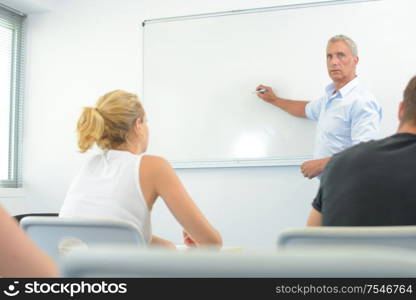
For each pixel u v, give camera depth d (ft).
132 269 1.33
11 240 1.77
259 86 11.11
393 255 1.28
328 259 1.24
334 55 9.97
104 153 5.16
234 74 11.35
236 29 11.39
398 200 3.54
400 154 3.70
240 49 11.33
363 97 9.82
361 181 3.71
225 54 11.44
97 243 3.98
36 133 12.98
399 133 3.91
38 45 13.08
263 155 11.04
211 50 11.55
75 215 4.76
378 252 1.30
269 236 10.92
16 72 13.12
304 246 2.87
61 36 12.91
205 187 11.46
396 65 10.23
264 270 1.23
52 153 12.82
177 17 11.85
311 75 10.78
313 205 4.25
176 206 4.71
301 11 10.89
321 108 10.43
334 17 10.64
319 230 2.79
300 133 10.81
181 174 11.65
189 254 1.28
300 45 10.88
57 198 12.73
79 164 12.59
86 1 12.74
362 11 10.46
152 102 11.95
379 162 3.71
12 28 13.07
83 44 12.71
